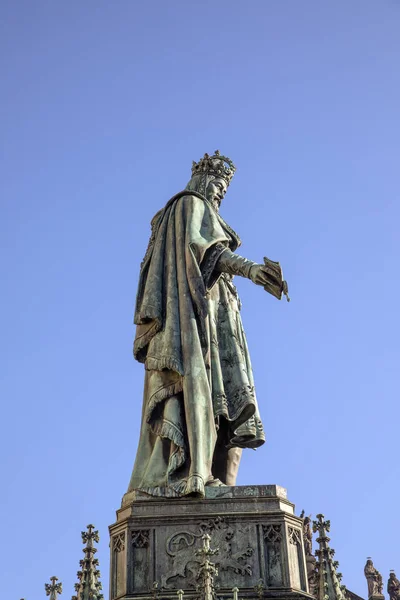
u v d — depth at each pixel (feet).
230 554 71.92
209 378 81.82
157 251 86.63
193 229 86.28
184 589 70.38
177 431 77.51
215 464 82.69
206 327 82.48
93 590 72.33
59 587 74.18
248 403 82.48
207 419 78.02
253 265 82.48
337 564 73.72
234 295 89.76
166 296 83.97
